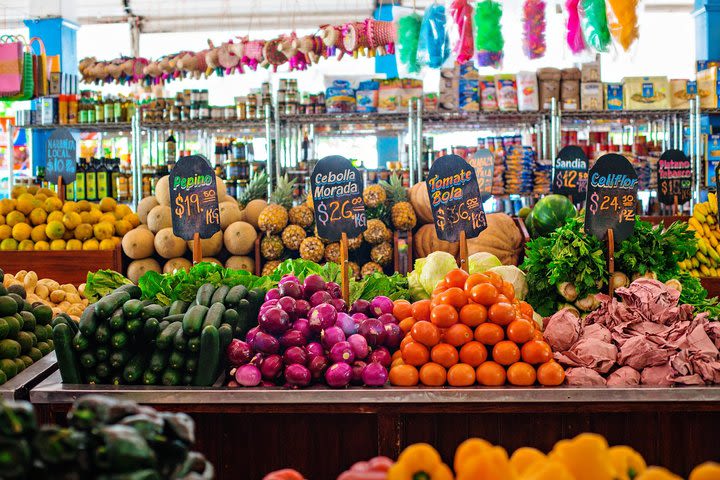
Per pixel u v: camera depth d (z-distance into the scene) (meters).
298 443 2.75
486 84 7.62
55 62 9.89
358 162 8.14
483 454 1.31
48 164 6.17
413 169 7.45
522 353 2.67
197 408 2.62
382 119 7.65
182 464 1.34
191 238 3.77
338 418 2.74
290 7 10.23
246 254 5.49
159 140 8.46
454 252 5.35
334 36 7.21
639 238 3.60
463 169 3.42
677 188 6.21
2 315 2.98
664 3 10.19
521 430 2.69
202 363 2.66
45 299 4.12
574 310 3.42
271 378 2.68
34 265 5.30
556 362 2.74
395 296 3.57
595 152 7.52
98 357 2.74
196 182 3.77
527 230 5.34
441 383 2.65
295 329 2.71
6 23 10.93
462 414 2.70
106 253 5.32
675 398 2.59
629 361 2.71
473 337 2.71
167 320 2.82
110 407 1.32
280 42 7.41
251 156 7.99
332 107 7.48
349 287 3.40
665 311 2.92
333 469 2.74
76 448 1.22
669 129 7.86
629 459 1.39
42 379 2.92
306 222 5.44
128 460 1.21
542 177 7.28
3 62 6.99
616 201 3.48
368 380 2.63
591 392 2.59
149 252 5.45
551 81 7.61
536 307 3.54
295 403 2.60
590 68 7.62
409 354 2.68
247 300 2.96
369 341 2.75
